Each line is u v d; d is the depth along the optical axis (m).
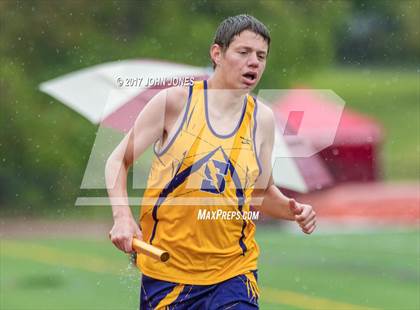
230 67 13.25
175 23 59.25
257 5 58.62
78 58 59.47
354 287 31.75
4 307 28.44
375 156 53.06
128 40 59.75
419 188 55.16
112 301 29.38
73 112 57.59
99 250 42.50
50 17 59.38
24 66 59.06
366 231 46.59
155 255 12.42
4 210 56.97
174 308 13.60
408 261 37.31
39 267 37.19
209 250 13.41
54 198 57.38
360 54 68.00
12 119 58.16
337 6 60.88
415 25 69.38
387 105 70.50
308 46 59.34
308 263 37.22
